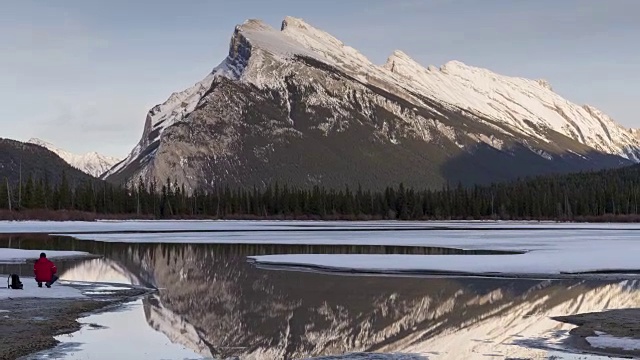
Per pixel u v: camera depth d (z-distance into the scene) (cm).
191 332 2272
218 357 1933
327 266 4347
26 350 1930
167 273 4081
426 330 2311
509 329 2298
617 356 1867
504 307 2770
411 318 2547
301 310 2731
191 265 4575
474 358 1878
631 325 2291
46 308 2625
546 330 2259
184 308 2756
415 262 4503
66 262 4716
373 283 3572
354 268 4216
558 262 4431
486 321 2464
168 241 7331
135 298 2997
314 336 2223
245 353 1981
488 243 6794
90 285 3394
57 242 6988
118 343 2066
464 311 2684
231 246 6525
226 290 3306
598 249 5688
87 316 2522
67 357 1864
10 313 2489
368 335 2238
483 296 3086
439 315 2603
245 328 2353
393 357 1912
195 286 3466
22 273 3903
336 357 1916
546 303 2859
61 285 3359
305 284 3541
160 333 2239
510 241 7138
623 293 3158
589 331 2206
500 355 1911
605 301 2909
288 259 4803
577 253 5191
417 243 6919
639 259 4616
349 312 2680
